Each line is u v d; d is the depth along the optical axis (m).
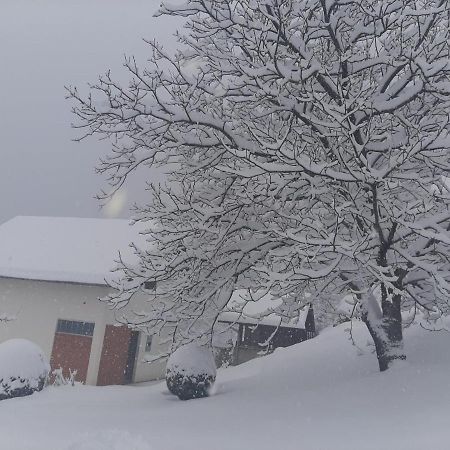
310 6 7.85
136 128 8.14
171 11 7.82
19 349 13.42
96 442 5.16
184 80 8.03
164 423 7.06
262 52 7.71
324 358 11.96
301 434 5.59
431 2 8.52
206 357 11.80
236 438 5.70
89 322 18.47
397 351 8.49
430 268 6.87
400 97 7.43
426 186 7.83
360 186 7.27
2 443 6.27
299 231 7.32
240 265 8.91
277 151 6.85
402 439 5.00
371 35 8.31
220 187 9.19
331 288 8.96
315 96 6.65
